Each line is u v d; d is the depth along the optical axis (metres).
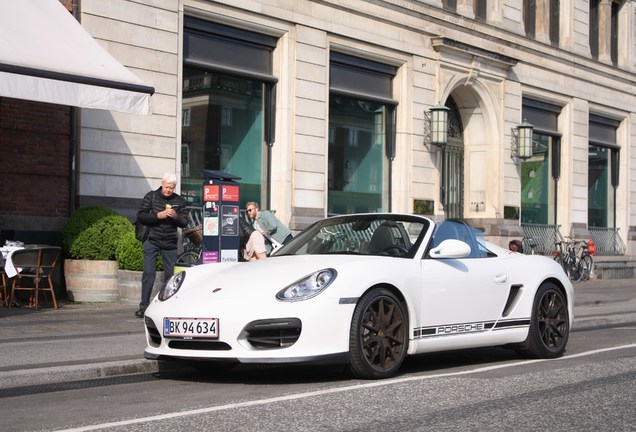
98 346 8.79
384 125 20.28
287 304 6.65
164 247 11.31
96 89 11.56
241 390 6.73
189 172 16.09
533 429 5.25
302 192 17.86
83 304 13.10
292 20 17.55
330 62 18.89
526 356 8.77
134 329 10.19
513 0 23.91
